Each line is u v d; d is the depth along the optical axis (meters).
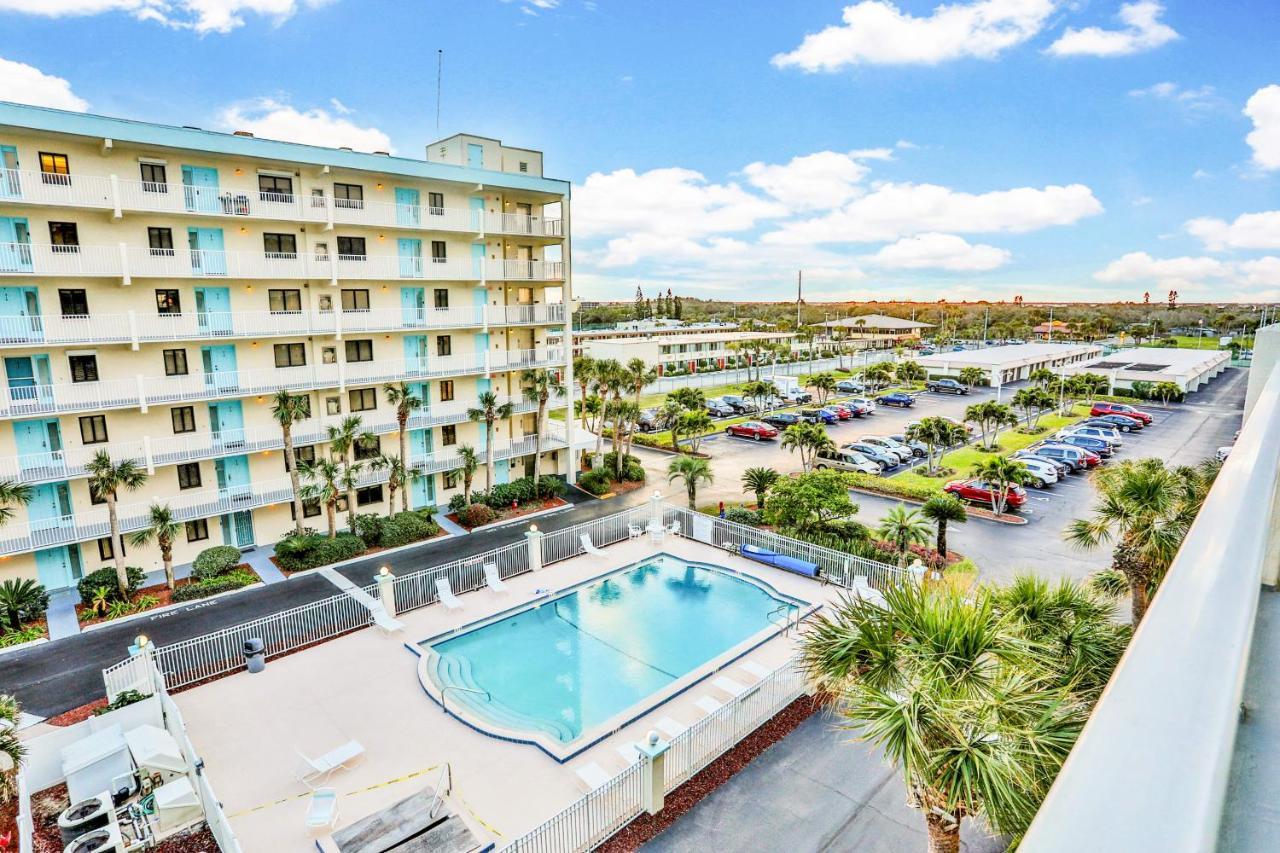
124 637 21.38
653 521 28.19
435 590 23.88
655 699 16.88
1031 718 8.23
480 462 35.12
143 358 25.94
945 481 36.22
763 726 15.80
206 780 13.04
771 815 13.19
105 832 12.97
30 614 22.30
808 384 63.22
